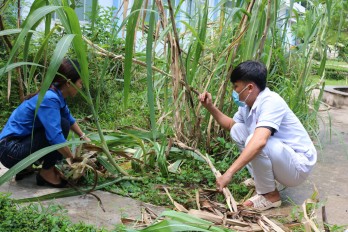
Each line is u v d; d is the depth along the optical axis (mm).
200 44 3365
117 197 3006
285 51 4562
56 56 2172
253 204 3004
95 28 5707
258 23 3354
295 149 3041
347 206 3133
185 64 3648
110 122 4898
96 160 3344
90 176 3232
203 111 4008
